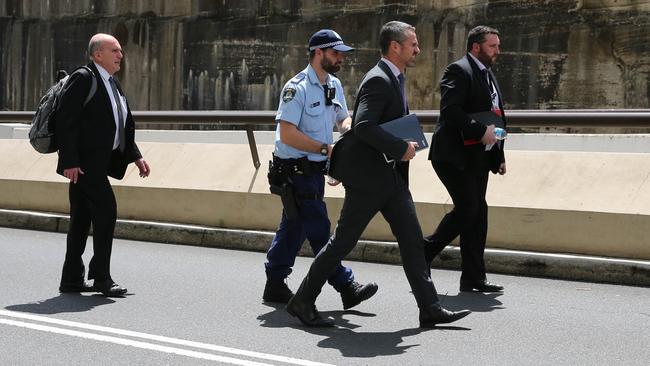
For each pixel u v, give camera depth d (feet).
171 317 29.99
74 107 33.14
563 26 101.86
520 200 38.63
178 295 33.71
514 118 39.19
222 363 24.16
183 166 49.70
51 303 32.24
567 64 102.01
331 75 31.37
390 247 40.75
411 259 27.84
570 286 35.14
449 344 26.21
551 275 36.83
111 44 33.88
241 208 46.32
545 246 37.83
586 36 100.99
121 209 50.60
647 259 35.76
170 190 48.75
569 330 27.94
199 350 25.57
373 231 41.93
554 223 37.63
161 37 127.95
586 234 36.96
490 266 38.09
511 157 40.65
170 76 127.44
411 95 109.81
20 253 43.65
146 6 128.77
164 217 49.08
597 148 72.43
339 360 24.45
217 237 46.11
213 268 39.65
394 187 27.55
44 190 53.62
